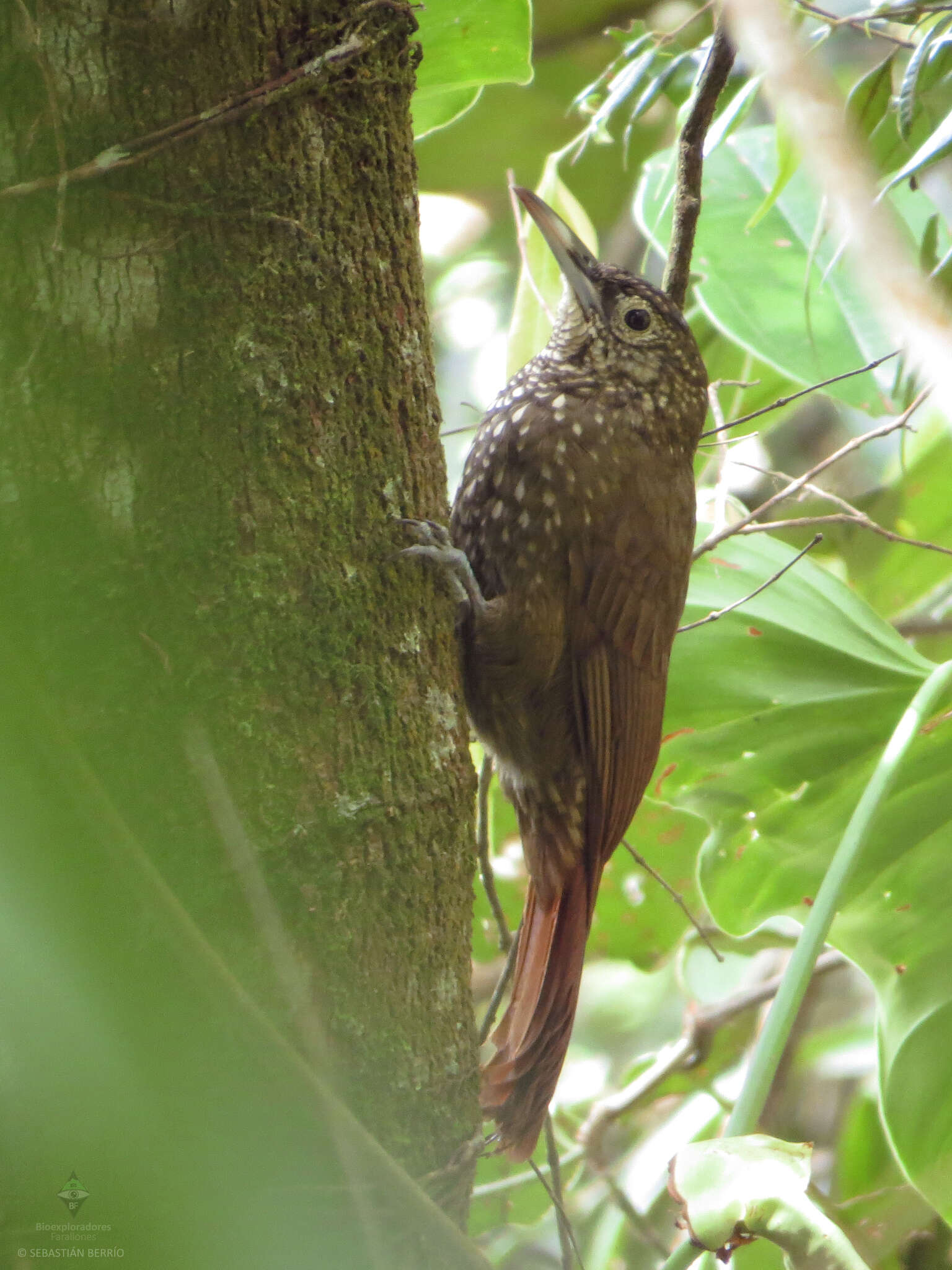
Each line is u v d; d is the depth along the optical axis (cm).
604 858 371
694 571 375
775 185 370
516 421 370
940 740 372
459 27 369
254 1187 228
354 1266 241
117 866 205
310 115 362
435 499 364
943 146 365
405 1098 361
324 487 362
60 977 196
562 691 371
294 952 360
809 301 374
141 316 360
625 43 379
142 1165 210
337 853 361
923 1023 370
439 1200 361
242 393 361
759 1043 364
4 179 359
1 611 204
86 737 325
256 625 360
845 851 366
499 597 370
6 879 192
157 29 360
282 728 361
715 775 373
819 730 373
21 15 359
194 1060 219
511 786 371
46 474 359
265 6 361
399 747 362
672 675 374
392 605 362
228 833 308
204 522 360
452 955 362
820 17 369
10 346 359
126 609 359
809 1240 361
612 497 370
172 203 360
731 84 374
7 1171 202
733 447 379
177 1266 214
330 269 362
